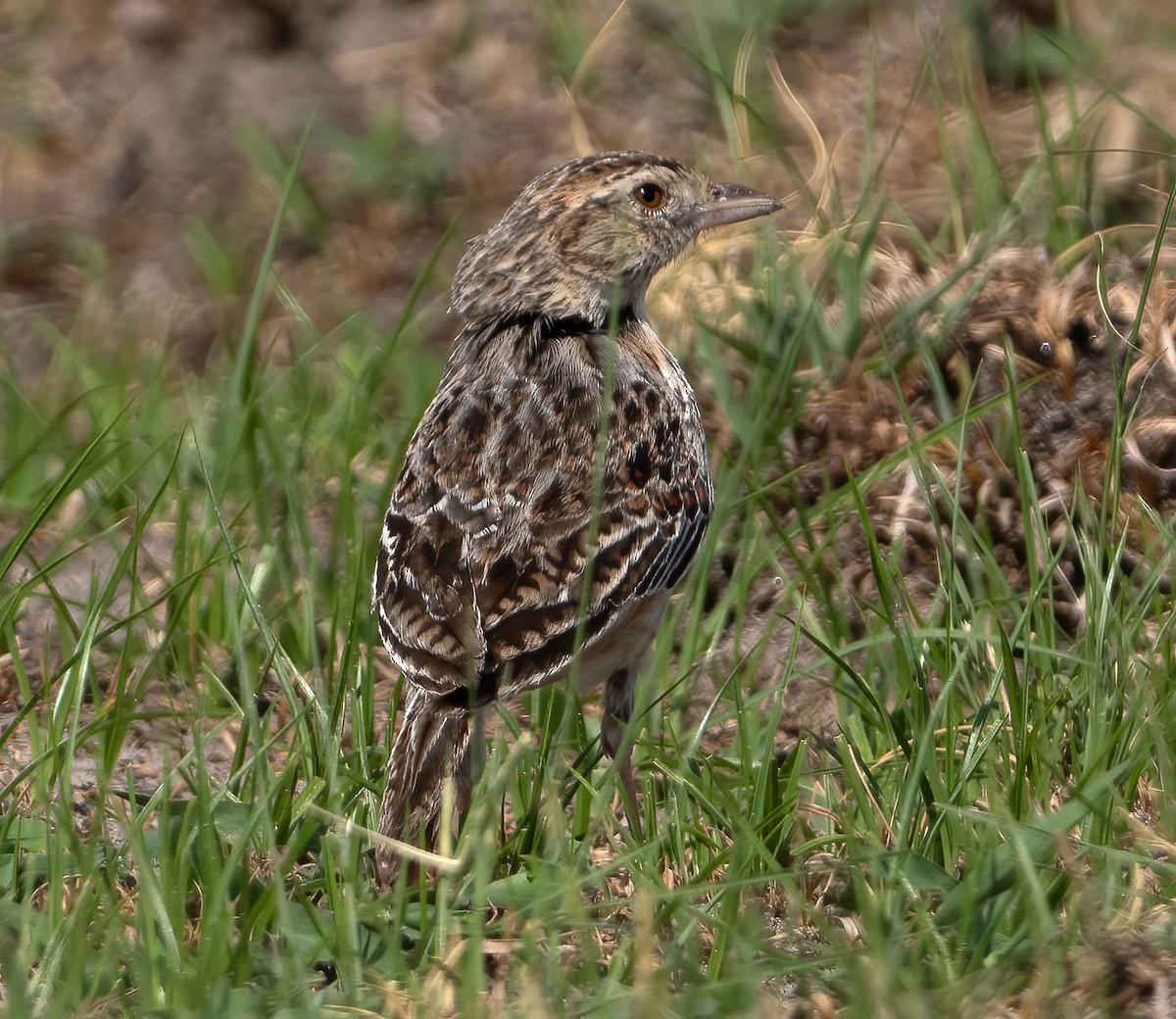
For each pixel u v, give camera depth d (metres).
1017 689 9.12
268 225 20.02
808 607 11.24
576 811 9.30
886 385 12.59
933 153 16.25
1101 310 12.39
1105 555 11.02
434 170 19.97
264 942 8.13
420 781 8.62
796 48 18.91
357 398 14.00
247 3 22.05
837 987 7.46
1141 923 7.82
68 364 17.12
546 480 9.53
